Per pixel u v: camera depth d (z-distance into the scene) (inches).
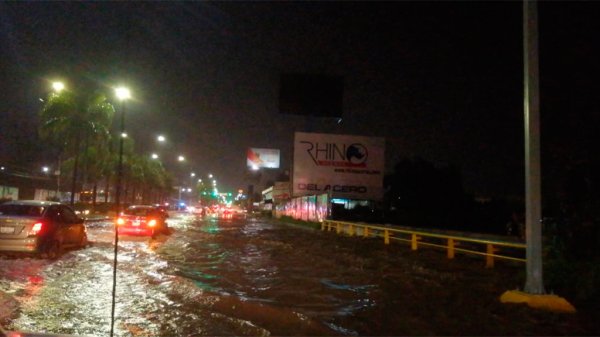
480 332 323.9
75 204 2142.0
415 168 2208.4
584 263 442.6
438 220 1765.5
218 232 1350.9
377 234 1255.5
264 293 451.5
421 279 549.6
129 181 2773.1
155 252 759.1
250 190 5009.8
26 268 538.6
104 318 340.8
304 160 2098.9
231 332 317.1
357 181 2116.1
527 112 414.9
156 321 338.0
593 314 374.0
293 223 2123.5
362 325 340.5
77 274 515.2
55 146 1870.1
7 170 2726.4
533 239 406.6
